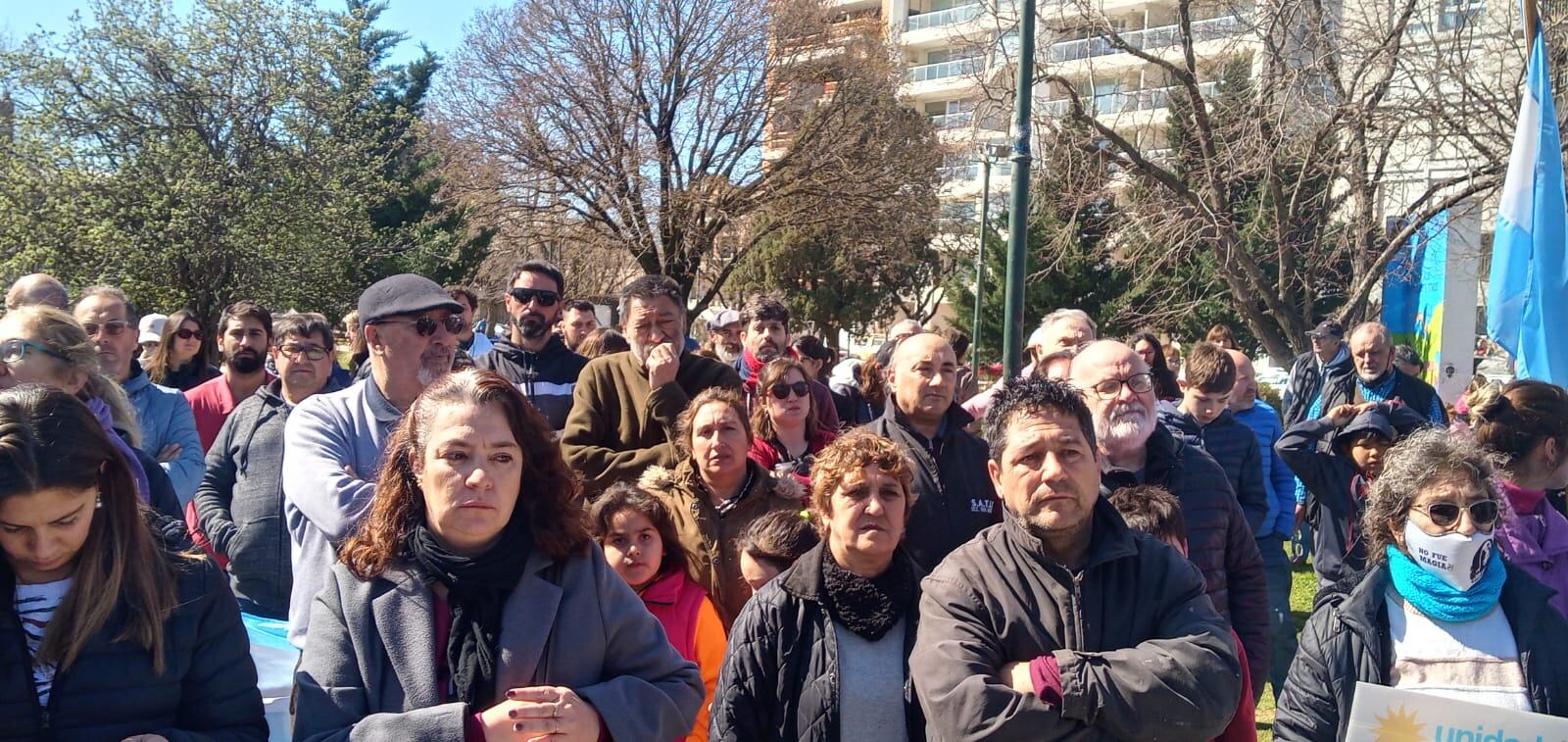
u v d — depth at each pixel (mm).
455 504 2266
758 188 28062
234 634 2320
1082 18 14570
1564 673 2521
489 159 25922
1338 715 2676
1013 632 2422
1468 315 12203
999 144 17703
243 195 19562
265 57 20641
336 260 21203
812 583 2750
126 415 3422
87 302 4578
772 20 26719
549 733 2182
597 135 26281
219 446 4836
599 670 2416
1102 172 15289
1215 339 10352
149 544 2213
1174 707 2219
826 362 8109
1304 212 15836
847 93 27891
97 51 19391
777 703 2693
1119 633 2424
